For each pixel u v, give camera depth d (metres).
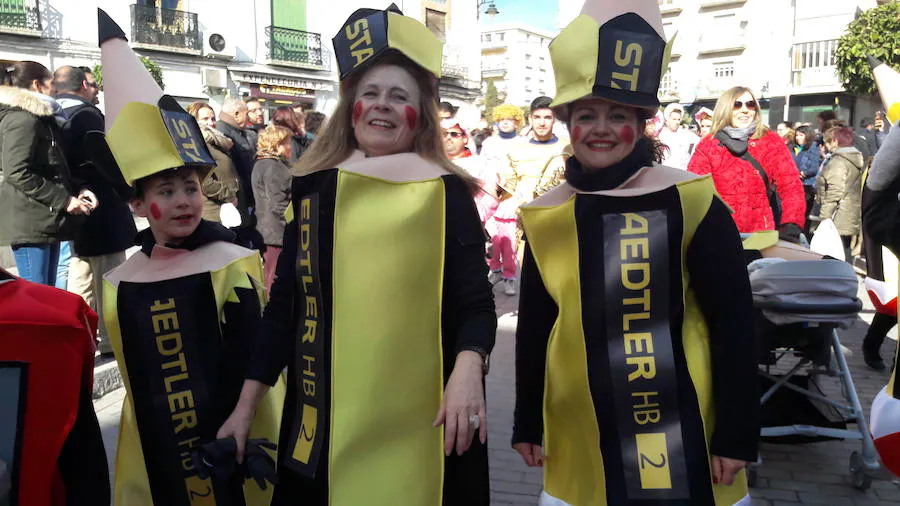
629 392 1.90
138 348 2.21
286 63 21.33
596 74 1.91
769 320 3.26
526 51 93.56
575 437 2.01
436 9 25.00
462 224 1.86
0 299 1.78
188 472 2.20
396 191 1.84
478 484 1.89
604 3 2.00
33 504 1.79
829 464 3.73
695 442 1.86
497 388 4.80
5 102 4.26
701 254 1.89
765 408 3.59
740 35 33.53
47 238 4.51
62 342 1.81
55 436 1.81
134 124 2.20
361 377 1.81
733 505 1.90
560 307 2.00
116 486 2.31
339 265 1.83
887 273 4.27
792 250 3.41
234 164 6.05
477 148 12.92
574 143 2.02
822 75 31.23
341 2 22.52
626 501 1.88
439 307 1.83
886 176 2.42
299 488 1.87
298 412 1.91
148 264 2.30
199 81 20.05
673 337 1.89
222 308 2.26
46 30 17.48
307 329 1.89
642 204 1.91
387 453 1.82
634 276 1.90
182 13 19.31
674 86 35.56
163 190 2.23
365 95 1.93
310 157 2.01
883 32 20.84
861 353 5.56
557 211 1.99
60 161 4.46
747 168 4.09
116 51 2.25
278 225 5.57
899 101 2.48
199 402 2.19
